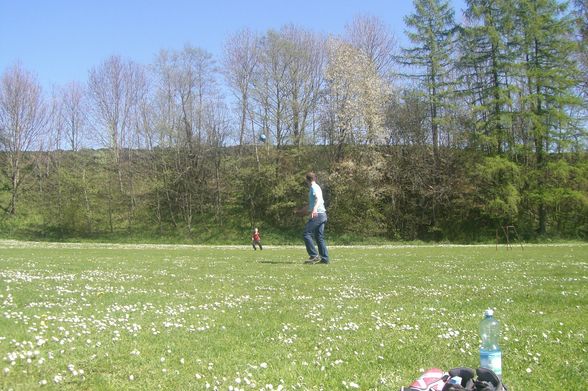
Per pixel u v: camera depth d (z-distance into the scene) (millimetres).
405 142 56375
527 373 5340
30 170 63969
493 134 50812
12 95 61750
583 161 50625
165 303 9844
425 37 55938
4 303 9102
